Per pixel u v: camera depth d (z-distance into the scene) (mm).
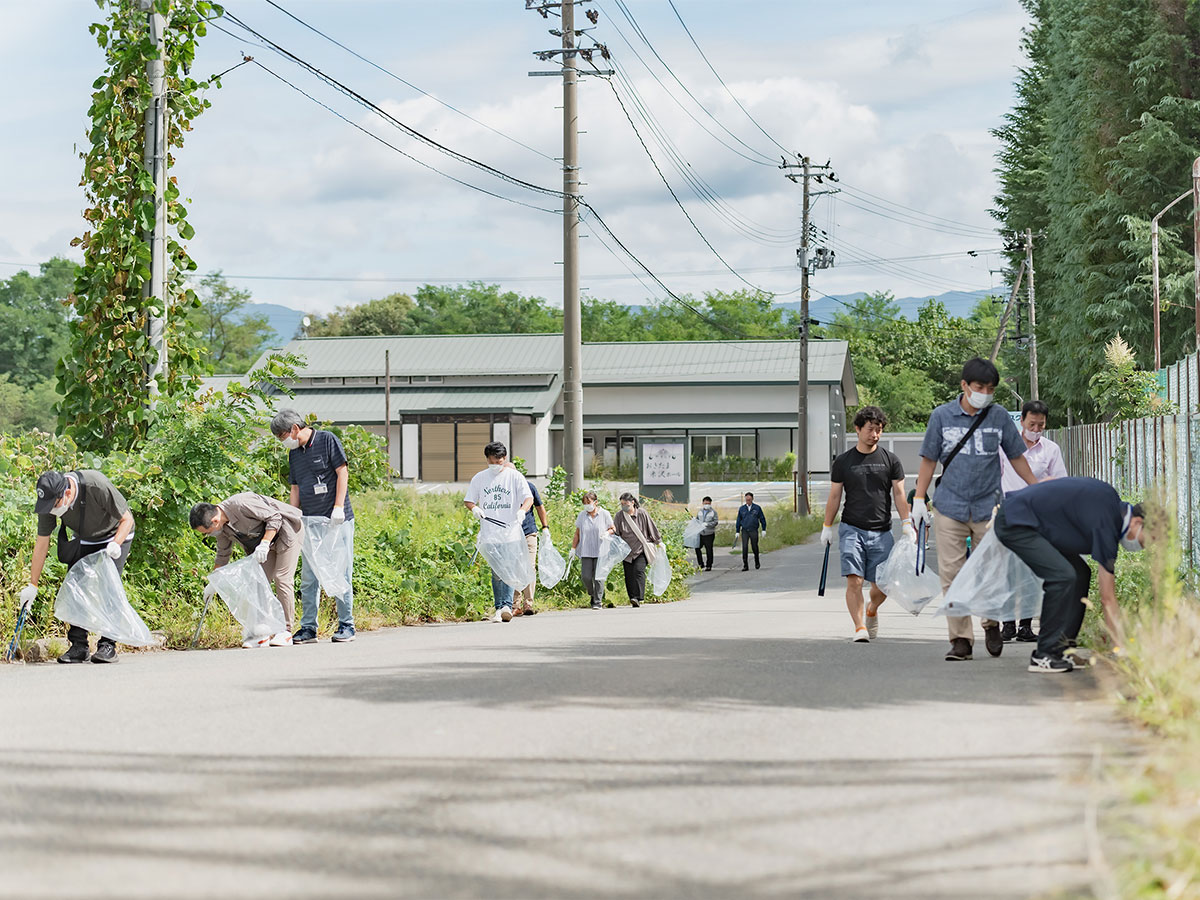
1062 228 42969
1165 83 39188
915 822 4262
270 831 4176
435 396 68312
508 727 6020
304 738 5766
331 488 11094
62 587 9469
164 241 12891
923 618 13906
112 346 12758
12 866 3764
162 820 4312
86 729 6043
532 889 3598
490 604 15000
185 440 11727
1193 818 3670
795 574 25906
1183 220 39250
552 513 21906
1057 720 6051
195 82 13062
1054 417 59031
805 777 4938
